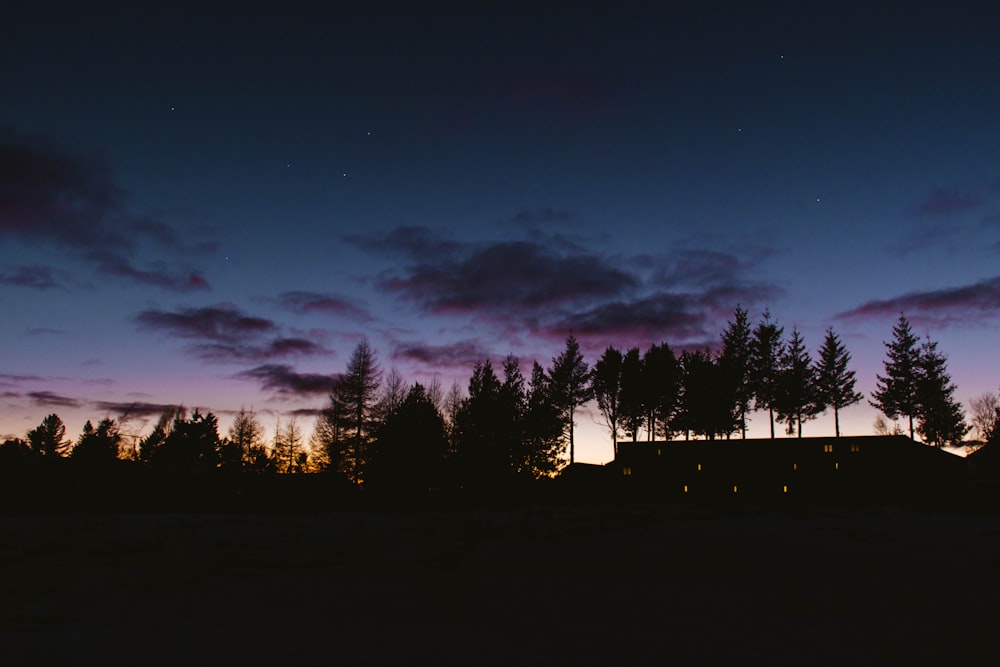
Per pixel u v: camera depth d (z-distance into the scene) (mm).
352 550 18250
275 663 7160
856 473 50812
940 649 8141
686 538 21047
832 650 8109
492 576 14469
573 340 70000
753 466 53375
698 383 70188
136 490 36469
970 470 54625
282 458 76812
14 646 7527
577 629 9227
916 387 69188
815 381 69750
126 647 7652
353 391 57688
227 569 14672
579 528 25266
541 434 59688
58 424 77062
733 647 8242
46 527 23266
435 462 46125
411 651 7844
